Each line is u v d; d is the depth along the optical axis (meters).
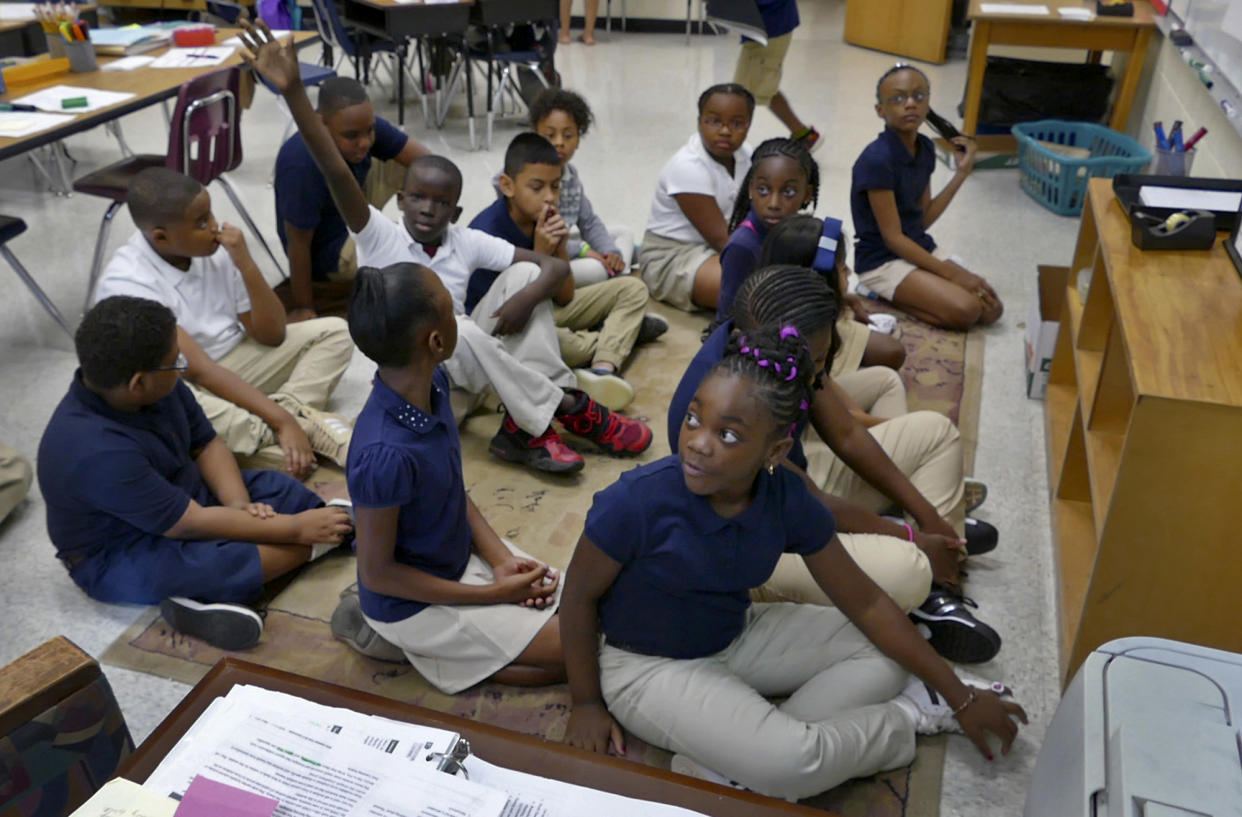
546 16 4.82
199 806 0.79
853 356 2.59
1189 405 1.41
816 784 1.45
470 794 0.82
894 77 2.96
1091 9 4.41
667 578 1.40
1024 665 1.83
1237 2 2.93
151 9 6.42
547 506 2.25
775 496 1.35
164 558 1.85
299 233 2.96
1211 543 1.51
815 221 1.87
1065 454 2.13
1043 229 3.92
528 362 2.44
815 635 1.61
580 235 3.30
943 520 1.88
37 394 2.74
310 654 1.82
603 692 1.55
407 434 1.50
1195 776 0.87
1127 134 4.54
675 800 0.87
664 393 2.74
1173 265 1.84
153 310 1.71
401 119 5.18
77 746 1.10
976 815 1.52
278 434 2.29
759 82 4.48
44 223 3.93
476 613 1.67
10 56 4.03
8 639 1.86
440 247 2.48
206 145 3.17
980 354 2.96
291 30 4.52
